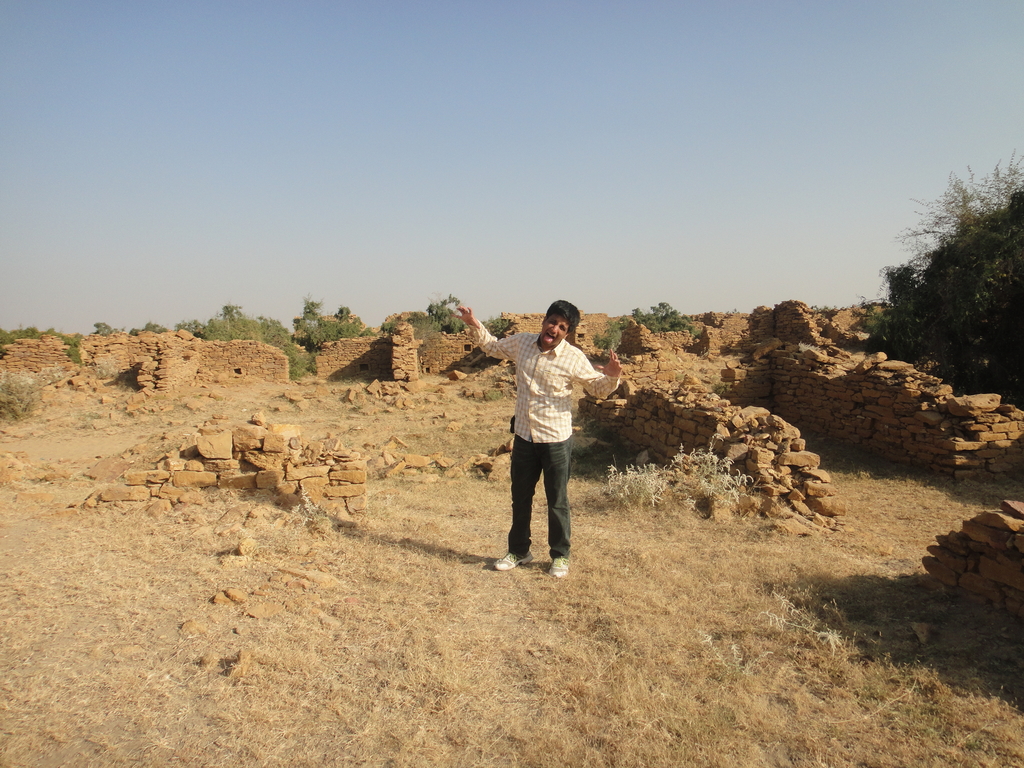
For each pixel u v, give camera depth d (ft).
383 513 23.65
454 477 33.01
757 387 50.39
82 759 9.37
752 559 19.17
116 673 11.71
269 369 80.07
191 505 22.16
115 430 52.21
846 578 17.49
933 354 52.95
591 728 10.39
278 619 14.15
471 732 10.29
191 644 12.90
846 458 37.96
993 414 33.27
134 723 10.28
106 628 13.50
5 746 9.53
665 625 14.24
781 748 10.05
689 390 37.93
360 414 59.31
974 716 10.82
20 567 16.65
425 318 118.21
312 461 23.66
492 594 16.05
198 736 10.01
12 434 48.83
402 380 76.23
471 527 22.89
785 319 89.92
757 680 11.96
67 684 11.32
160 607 14.60
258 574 16.75
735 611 15.24
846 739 10.28
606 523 23.77
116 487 22.75
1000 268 47.88
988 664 12.51
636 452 39.58
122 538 19.16
